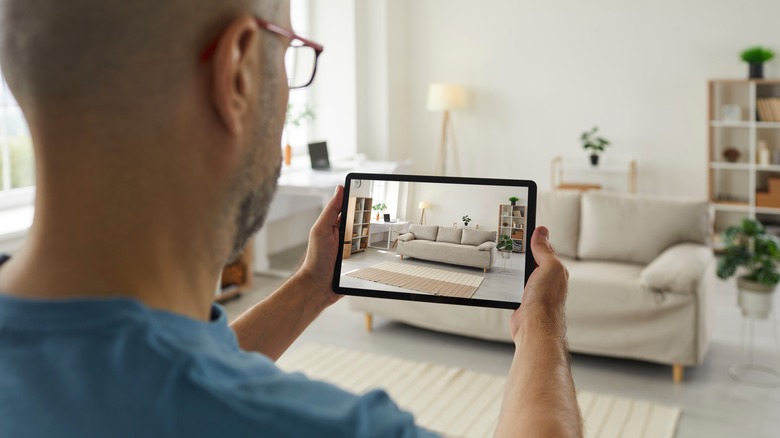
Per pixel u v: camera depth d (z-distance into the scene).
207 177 0.49
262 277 5.79
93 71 0.45
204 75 0.48
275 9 0.54
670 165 7.07
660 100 7.04
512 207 1.01
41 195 0.47
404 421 0.46
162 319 0.46
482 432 3.06
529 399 0.60
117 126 0.46
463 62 7.75
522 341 0.72
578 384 3.60
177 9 0.46
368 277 0.97
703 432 3.09
